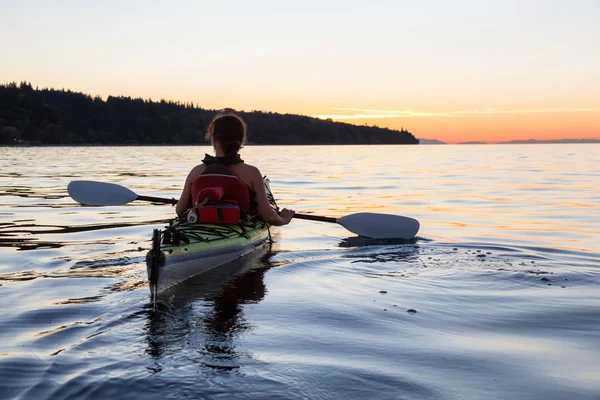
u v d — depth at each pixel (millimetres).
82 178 15227
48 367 2062
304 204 9039
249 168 4328
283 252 4664
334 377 1987
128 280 3543
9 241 5090
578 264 4133
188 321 2682
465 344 2379
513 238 5516
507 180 15023
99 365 2082
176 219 4375
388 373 2033
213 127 4277
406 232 5328
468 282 3551
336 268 3994
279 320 2709
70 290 3281
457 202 9398
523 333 2539
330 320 2713
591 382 1969
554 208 8508
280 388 1888
